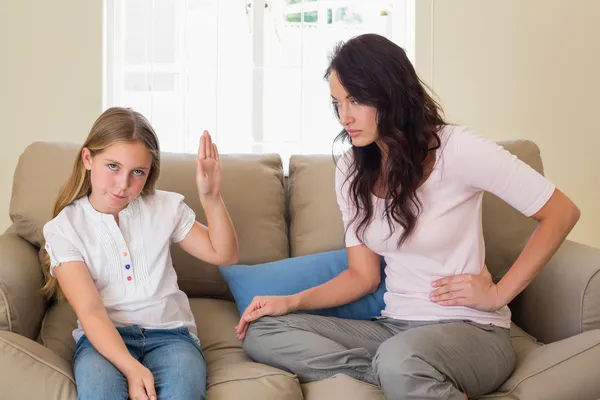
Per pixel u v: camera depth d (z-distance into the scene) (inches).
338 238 88.6
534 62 120.3
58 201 71.3
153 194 73.8
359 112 67.9
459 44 118.3
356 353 67.1
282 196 93.3
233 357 71.4
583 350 63.9
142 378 59.6
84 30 110.0
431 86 118.3
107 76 113.3
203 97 117.3
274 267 82.6
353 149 72.6
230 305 85.6
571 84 121.3
